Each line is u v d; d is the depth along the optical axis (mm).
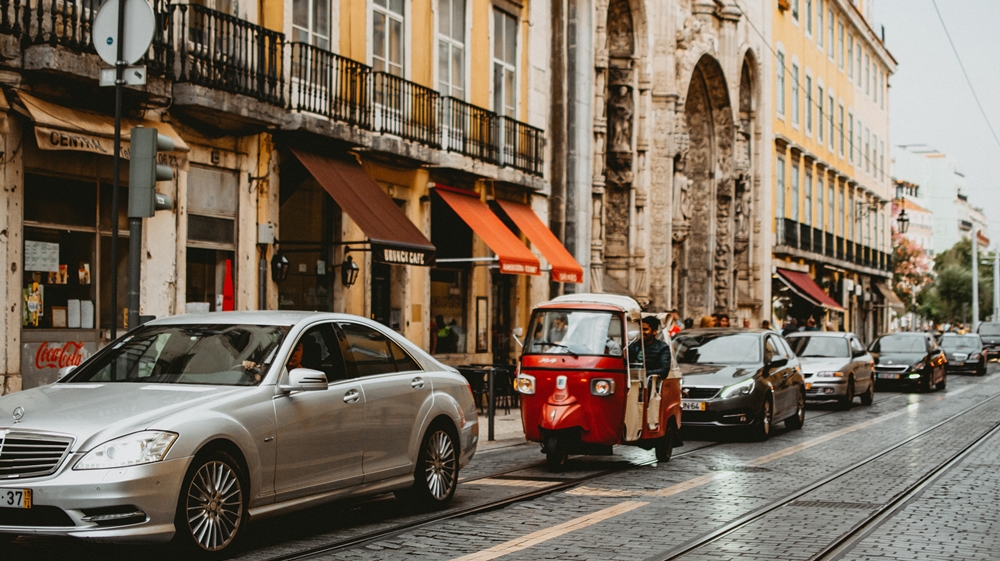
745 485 11844
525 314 27328
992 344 62219
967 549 8312
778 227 47219
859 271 61312
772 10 46656
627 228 33531
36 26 13594
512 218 25141
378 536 8625
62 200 14453
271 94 17188
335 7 19750
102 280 15148
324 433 8453
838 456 14828
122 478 6930
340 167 19156
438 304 23625
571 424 12648
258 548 8047
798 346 26062
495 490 11305
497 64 26078
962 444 16500
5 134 13352
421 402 9742
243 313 9016
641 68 33781
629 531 8961
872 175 67875
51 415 7285
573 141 28734
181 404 7500
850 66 62375
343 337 9148
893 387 32938
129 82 10844
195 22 16469
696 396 16891
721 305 42062
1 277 13375
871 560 7887
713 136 41594
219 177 17016
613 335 12992
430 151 21875
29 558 7656
